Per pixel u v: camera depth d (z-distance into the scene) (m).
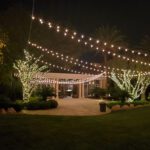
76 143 9.04
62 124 11.84
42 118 13.09
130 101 30.03
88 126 11.59
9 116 13.51
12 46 25.70
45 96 29.08
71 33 18.34
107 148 8.68
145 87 32.53
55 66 41.56
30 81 28.08
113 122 12.75
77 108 27.05
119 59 32.78
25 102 25.84
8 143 9.00
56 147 8.66
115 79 31.69
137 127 11.63
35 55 33.53
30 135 9.84
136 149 8.70
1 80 23.89
